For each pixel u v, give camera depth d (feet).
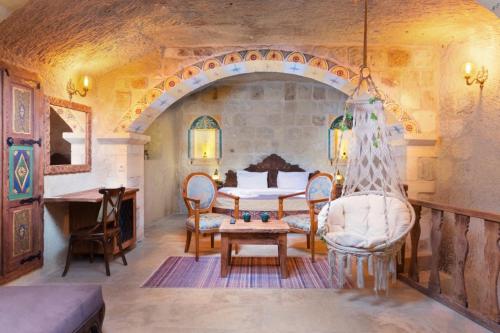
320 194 15.99
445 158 13.62
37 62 11.48
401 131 14.60
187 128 24.27
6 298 6.55
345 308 9.28
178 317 8.71
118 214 12.76
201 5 10.59
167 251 14.96
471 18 10.89
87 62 13.52
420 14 11.00
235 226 11.92
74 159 13.88
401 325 8.30
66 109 13.26
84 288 7.16
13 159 10.08
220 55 14.85
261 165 23.47
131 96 15.17
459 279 9.08
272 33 13.12
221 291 10.44
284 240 11.64
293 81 23.35
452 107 13.19
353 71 14.42
